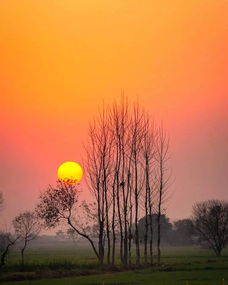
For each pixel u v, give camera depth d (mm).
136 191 141875
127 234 137250
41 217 127562
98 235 133875
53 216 127750
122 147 142375
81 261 150750
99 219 132375
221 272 105562
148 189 144375
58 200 128625
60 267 119875
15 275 101500
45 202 128250
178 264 133375
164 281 86812
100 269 119000
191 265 127375
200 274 100312
